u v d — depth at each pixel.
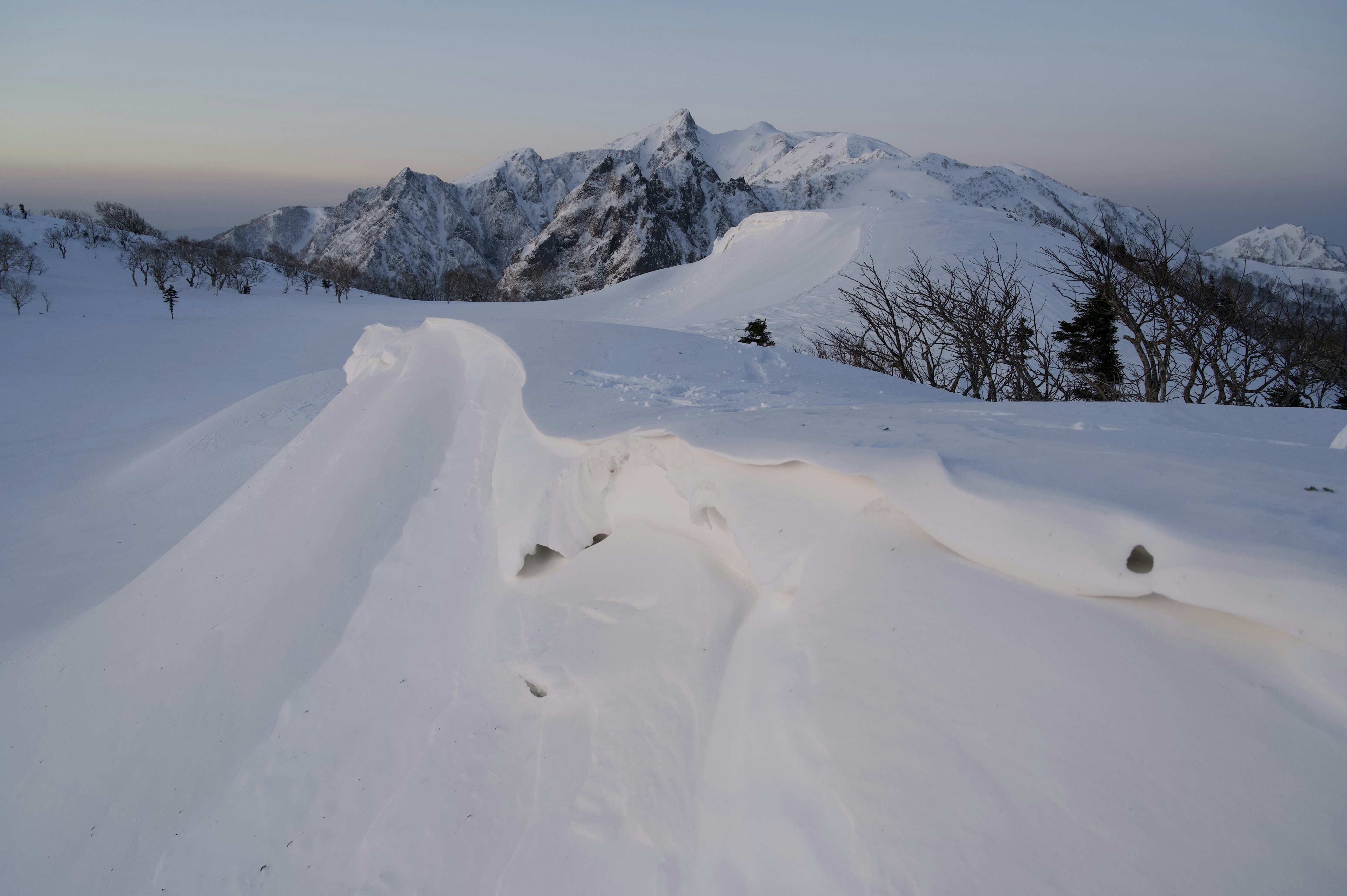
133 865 3.74
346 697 4.14
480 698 3.61
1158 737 1.72
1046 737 1.80
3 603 11.43
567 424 4.85
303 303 76.12
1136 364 14.27
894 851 1.74
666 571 3.47
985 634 2.09
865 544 2.62
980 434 3.21
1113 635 1.98
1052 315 21.45
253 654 4.59
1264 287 11.55
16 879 3.93
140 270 83.25
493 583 4.50
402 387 7.05
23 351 43.16
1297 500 2.10
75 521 15.48
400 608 4.66
